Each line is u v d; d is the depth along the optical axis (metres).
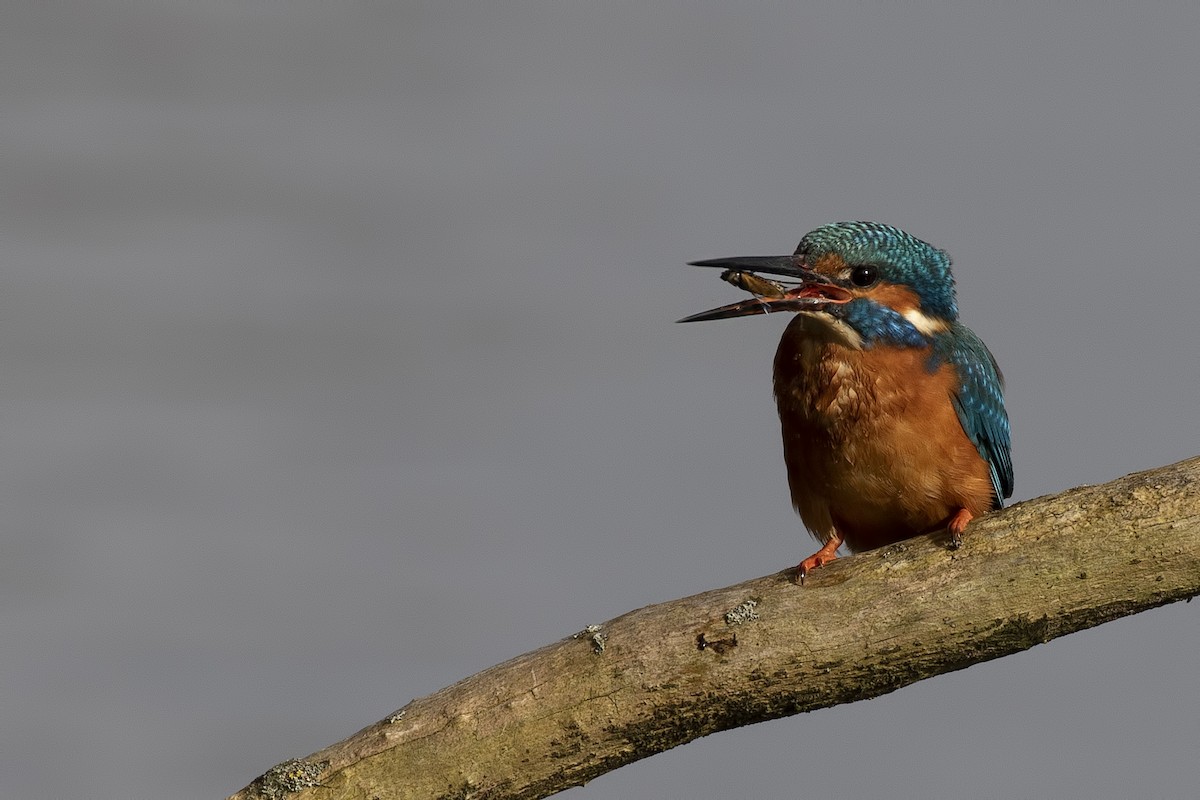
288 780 8.91
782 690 9.07
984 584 8.90
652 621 9.19
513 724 8.98
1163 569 8.66
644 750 9.22
